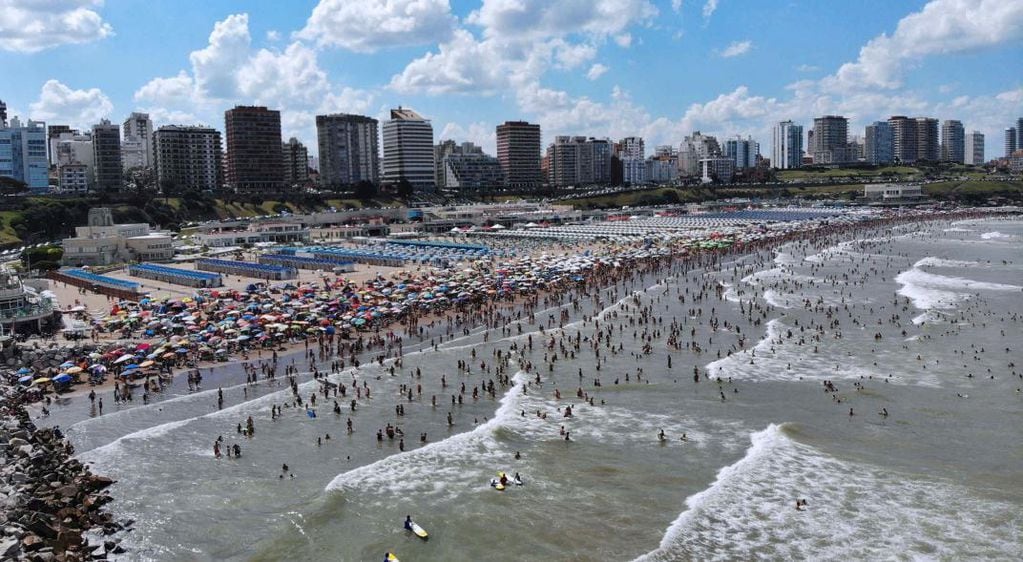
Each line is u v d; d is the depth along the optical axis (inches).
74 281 6702.8
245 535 2065.7
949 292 5531.5
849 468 2426.2
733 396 3157.0
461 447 2645.2
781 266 7170.3
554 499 2261.3
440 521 2140.7
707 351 3902.6
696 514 2156.7
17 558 1745.8
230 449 2630.4
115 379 3467.0
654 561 1925.4
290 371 3597.4
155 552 1966.0
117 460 2534.5
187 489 2324.1
